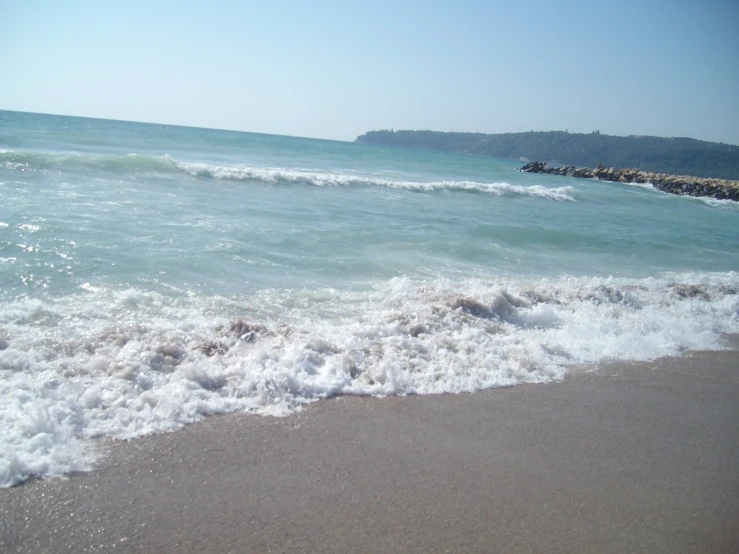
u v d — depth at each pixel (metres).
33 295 6.10
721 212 30.81
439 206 17.27
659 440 4.62
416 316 6.61
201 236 9.48
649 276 11.00
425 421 4.52
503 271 9.84
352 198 16.39
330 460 3.83
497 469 3.92
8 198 10.36
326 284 7.84
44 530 2.96
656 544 3.30
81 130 37.97
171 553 2.88
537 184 34.44
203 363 4.88
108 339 5.07
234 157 27.72
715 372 6.32
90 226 9.13
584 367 6.04
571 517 3.46
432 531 3.21
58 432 3.72
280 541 3.02
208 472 3.57
